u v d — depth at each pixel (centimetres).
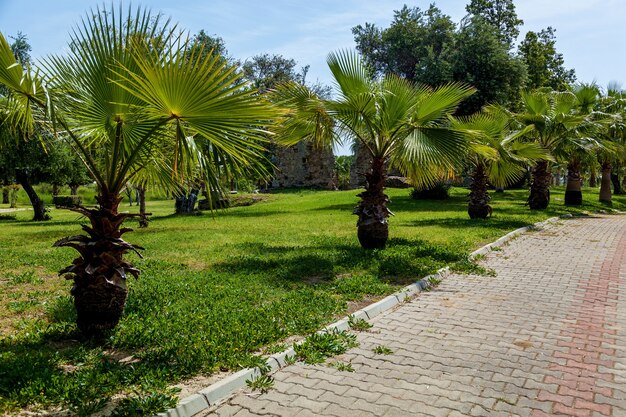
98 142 545
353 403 392
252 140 473
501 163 1631
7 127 529
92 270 494
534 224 1589
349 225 1627
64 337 521
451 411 380
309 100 930
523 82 2836
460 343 532
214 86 420
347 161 5091
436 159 933
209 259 1007
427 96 973
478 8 3762
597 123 2066
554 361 482
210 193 523
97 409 362
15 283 788
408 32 3117
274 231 1502
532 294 748
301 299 675
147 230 1609
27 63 465
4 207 4012
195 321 567
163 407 363
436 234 1318
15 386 388
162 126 514
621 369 464
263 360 454
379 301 670
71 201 3625
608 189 2830
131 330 525
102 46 489
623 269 936
